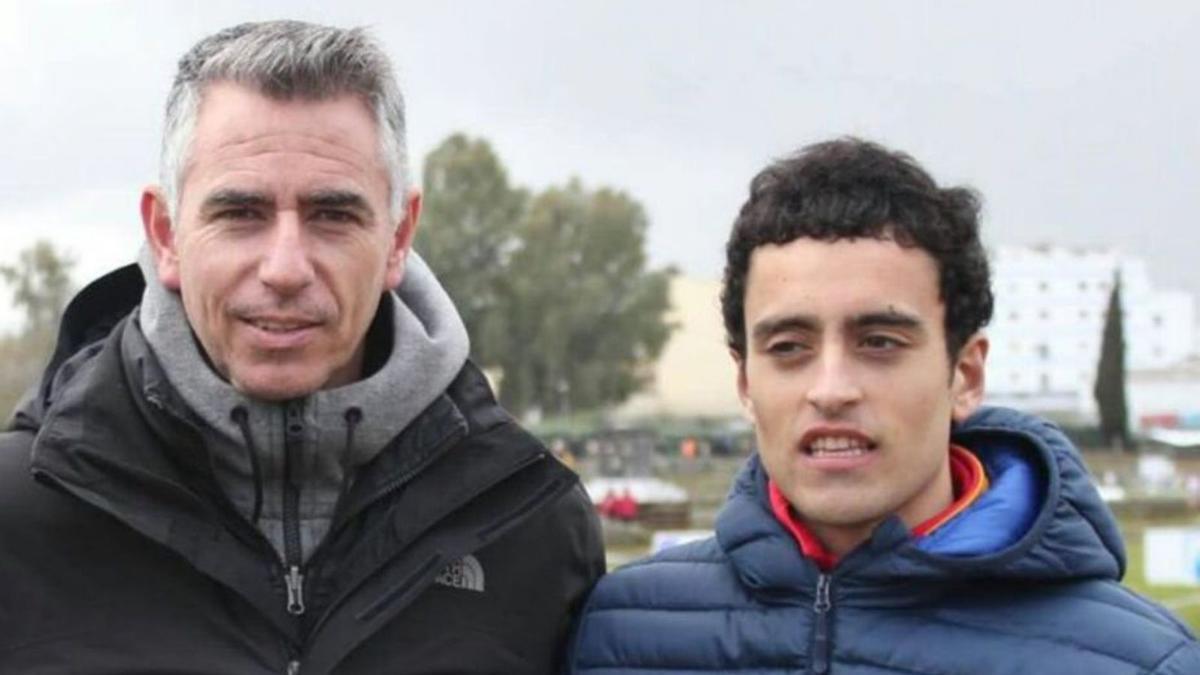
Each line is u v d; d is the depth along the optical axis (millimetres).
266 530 4285
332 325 4168
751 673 4047
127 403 4250
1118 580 3957
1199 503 54281
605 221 85750
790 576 4016
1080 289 132625
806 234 3896
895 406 3883
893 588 3924
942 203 3939
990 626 3871
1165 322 143875
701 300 103688
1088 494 3918
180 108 4211
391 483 4348
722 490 63156
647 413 96938
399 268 4422
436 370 4371
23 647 4148
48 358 4594
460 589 4477
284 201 4109
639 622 4266
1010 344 131750
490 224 84250
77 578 4199
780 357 3951
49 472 4156
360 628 4219
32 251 77500
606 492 49719
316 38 4215
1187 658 3736
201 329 4199
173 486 4191
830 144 4078
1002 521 3887
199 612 4191
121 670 4109
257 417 4223
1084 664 3758
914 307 3885
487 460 4461
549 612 4586
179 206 4191
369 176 4184
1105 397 77500
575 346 85688
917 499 3984
